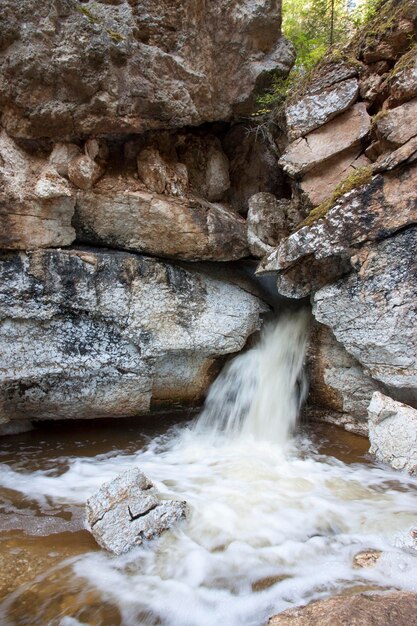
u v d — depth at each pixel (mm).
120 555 2961
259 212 5039
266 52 5246
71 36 3963
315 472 4234
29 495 3799
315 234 4297
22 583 2670
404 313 4105
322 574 2785
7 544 3064
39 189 4273
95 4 4352
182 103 4598
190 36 4668
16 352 4473
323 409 5477
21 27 3908
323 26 6477
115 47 4062
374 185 4043
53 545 3074
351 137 4406
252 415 5391
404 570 2742
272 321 5734
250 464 4422
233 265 5555
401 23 4137
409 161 3881
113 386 4938
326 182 4602
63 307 4508
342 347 5047
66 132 4336
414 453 4129
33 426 5316
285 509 3551
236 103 5219
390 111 4082
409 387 4312
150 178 4715
